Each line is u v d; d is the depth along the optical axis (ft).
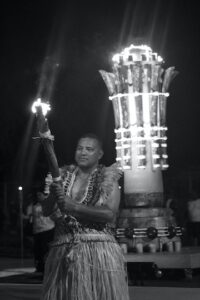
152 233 39.52
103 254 16.52
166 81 40.45
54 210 16.94
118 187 17.10
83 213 16.24
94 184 16.90
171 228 40.29
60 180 16.25
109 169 17.07
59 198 16.16
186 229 59.11
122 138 40.65
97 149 17.31
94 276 16.34
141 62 39.34
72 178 17.29
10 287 32.42
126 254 38.47
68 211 16.21
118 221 40.83
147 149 40.37
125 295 16.67
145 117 40.19
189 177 75.31
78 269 16.28
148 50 40.52
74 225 16.60
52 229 43.19
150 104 40.09
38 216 43.37
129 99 40.06
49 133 15.89
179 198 73.87
